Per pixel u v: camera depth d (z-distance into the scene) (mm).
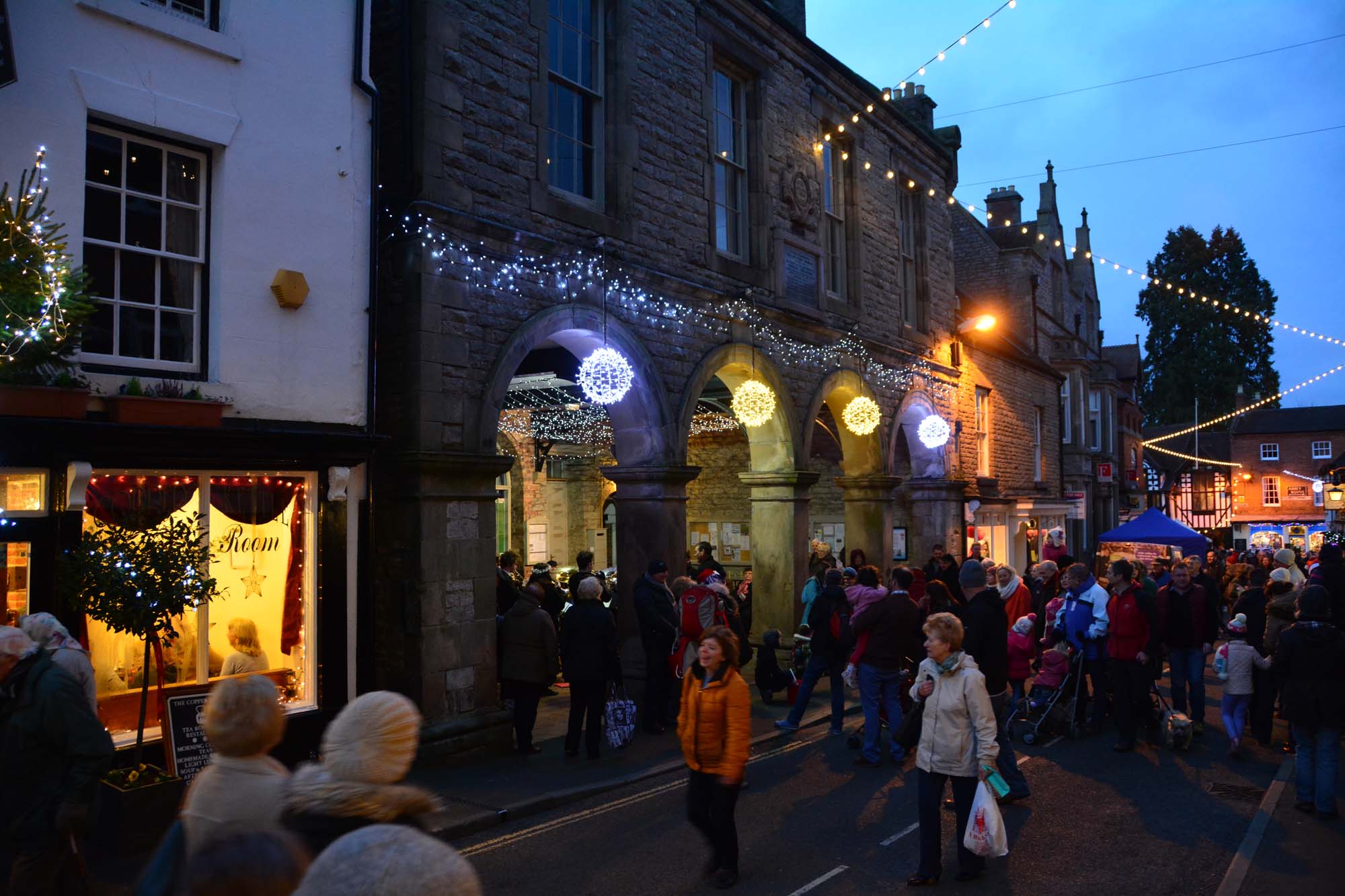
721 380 13695
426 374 8516
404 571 8547
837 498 21297
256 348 7492
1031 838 6625
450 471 8680
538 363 13406
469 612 8852
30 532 6070
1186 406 59031
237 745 2893
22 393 5863
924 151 18625
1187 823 6969
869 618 8703
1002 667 7570
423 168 8578
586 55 10961
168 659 7023
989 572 11828
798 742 9672
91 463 6410
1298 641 7148
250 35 7535
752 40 13477
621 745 8938
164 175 7168
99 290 6801
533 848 6402
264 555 7590
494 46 9375
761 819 7055
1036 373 25922
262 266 7555
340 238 8133
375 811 2514
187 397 6875
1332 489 32750
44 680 4398
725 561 21766
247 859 1840
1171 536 17891
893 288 17297
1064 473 30000
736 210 13484
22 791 4352
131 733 6695
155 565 5941
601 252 10492
